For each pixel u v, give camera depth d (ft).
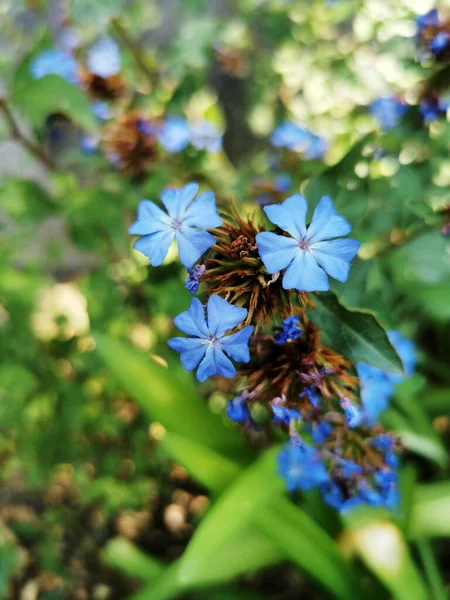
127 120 0.67
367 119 0.74
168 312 0.60
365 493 0.45
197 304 0.32
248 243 0.35
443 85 0.56
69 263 1.08
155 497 0.89
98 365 0.74
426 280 0.59
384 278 0.61
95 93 0.71
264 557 0.61
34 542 0.87
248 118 0.93
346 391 0.38
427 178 0.59
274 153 0.84
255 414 0.61
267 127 0.91
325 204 0.32
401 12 0.62
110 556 0.73
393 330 0.55
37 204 0.72
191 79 0.72
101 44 0.71
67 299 0.99
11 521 0.89
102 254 0.75
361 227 0.58
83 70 0.71
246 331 0.31
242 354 0.32
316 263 0.32
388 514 0.58
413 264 0.58
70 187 0.71
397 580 0.54
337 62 0.78
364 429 0.45
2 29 0.74
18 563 0.83
